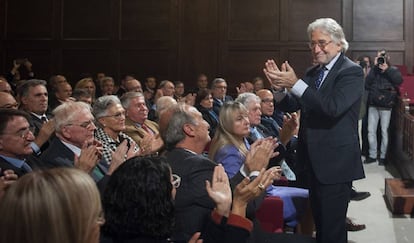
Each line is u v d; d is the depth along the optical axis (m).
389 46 10.04
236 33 10.44
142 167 1.65
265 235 2.81
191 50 10.53
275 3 10.30
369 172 6.85
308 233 4.02
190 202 2.24
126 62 10.64
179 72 10.56
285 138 3.89
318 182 2.79
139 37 10.60
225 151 3.09
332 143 2.76
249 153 2.35
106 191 1.67
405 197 5.00
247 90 8.23
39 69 10.73
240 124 3.12
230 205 1.94
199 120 2.53
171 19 10.53
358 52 10.12
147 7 10.56
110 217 1.64
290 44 10.28
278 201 3.30
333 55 2.78
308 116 2.82
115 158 2.44
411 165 5.73
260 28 10.37
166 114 2.59
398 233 4.50
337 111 2.63
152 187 1.63
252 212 2.38
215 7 10.45
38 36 10.70
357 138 2.82
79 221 1.09
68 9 10.66
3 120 2.70
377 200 5.54
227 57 10.45
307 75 2.97
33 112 4.43
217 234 1.88
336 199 2.79
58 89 5.88
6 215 1.06
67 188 1.09
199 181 2.27
